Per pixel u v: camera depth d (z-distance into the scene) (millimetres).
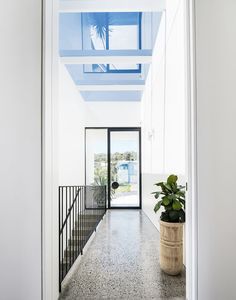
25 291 1384
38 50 1603
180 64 2881
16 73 1308
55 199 1825
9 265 1225
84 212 4133
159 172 4152
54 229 1790
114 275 2371
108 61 4109
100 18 4977
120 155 6691
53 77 1816
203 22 1633
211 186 1612
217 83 1624
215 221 1602
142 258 2812
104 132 6691
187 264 1689
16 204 1296
